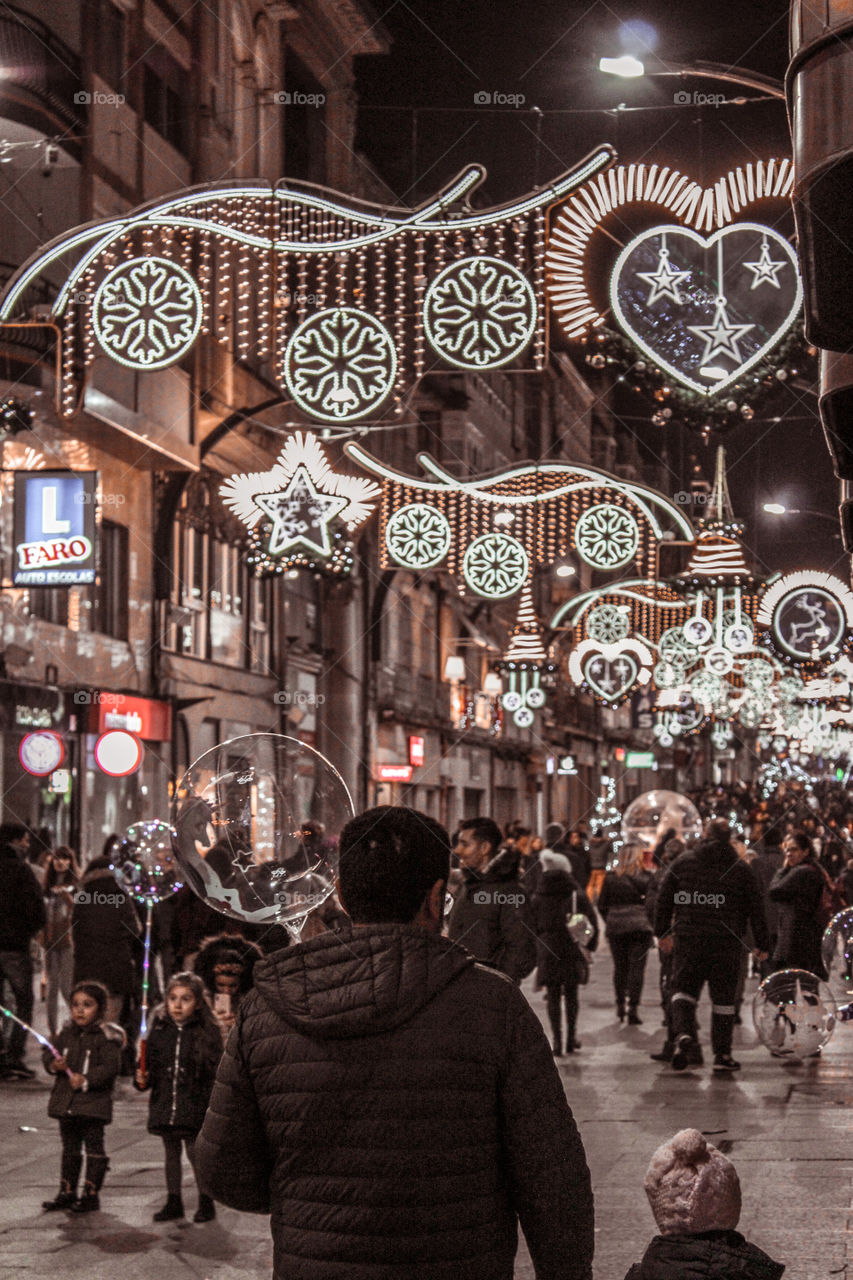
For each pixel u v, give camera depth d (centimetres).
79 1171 877
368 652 4231
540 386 6838
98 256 1449
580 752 7512
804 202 675
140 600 2778
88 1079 867
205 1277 731
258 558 1797
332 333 1339
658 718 4594
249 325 1406
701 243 1061
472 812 5638
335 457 3331
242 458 3231
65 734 2445
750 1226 783
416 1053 317
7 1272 738
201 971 897
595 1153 976
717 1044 1345
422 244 1358
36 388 2184
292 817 611
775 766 6906
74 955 1379
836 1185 875
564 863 1495
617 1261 724
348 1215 312
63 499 2098
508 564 2191
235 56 3241
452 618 5194
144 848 1284
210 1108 334
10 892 1373
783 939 1501
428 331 1296
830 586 2273
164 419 2623
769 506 3281
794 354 1053
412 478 2152
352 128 4116
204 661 3109
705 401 1064
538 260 1319
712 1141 1009
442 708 5084
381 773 4259
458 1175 314
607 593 3234
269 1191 336
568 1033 1488
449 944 332
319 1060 318
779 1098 1193
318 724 4016
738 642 2438
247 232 1395
